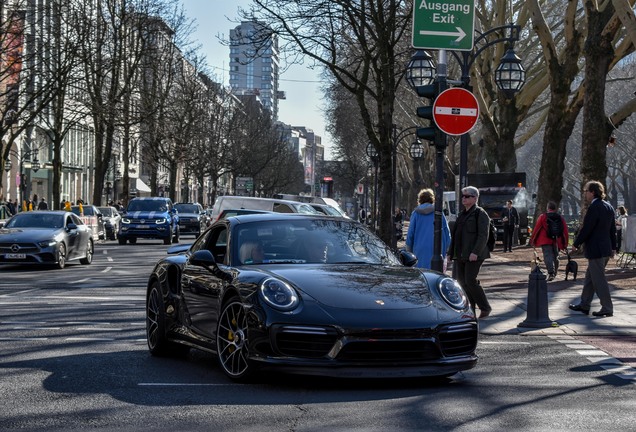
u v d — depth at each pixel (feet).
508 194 176.76
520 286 79.00
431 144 51.24
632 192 410.31
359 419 25.75
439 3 53.16
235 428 24.50
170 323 37.22
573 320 54.19
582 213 115.85
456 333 30.83
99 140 199.82
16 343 41.42
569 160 364.17
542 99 238.68
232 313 31.96
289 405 27.66
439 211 51.19
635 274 91.40
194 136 272.31
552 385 32.19
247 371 30.71
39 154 266.57
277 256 34.19
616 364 37.83
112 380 31.99
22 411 26.66
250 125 386.32
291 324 29.66
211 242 36.70
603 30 112.68
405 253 36.24
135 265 107.55
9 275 88.74
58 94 155.33
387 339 29.60
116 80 192.75
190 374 33.40
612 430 24.71
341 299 30.35
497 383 32.55
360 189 258.37
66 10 166.71
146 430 24.25
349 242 35.73
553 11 193.57
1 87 177.88
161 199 174.81
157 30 202.08
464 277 53.83
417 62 90.74
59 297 65.31
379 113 116.78
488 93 180.96
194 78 270.87
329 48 116.78
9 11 148.46
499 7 171.32
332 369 29.40
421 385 31.76
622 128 298.97
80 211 173.17
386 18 118.42
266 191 442.91
